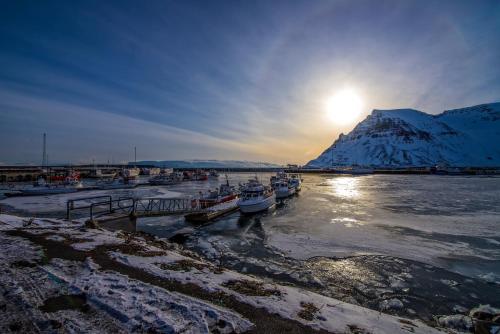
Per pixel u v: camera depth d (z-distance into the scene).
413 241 20.14
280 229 24.28
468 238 20.91
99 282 8.04
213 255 17.62
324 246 19.08
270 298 8.23
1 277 8.03
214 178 111.81
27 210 31.70
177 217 29.53
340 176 133.00
